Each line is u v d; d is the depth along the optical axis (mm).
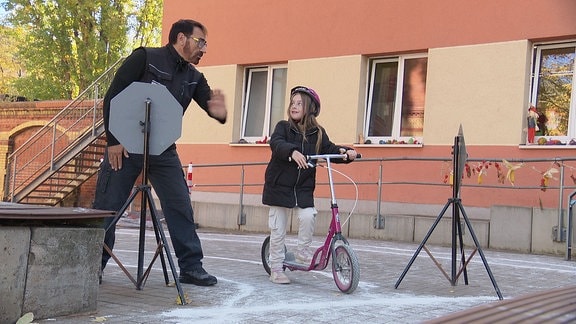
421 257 8305
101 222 4500
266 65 14406
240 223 12820
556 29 10492
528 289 5855
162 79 5297
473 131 11211
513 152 10781
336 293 5438
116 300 4840
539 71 10883
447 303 5074
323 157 5586
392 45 12266
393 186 11992
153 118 4867
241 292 5344
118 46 27703
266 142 13766
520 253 9156
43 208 4395
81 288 4281
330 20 13133
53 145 16609
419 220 10367
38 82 27359
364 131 12734
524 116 10766
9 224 3945
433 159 10461
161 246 5109
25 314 3936
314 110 5914
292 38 13688
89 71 27078
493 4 11125
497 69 11031
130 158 5367
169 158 5539
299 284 5887
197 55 5422
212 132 14812
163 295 5090
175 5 15789
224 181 14516
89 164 17016
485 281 6305
